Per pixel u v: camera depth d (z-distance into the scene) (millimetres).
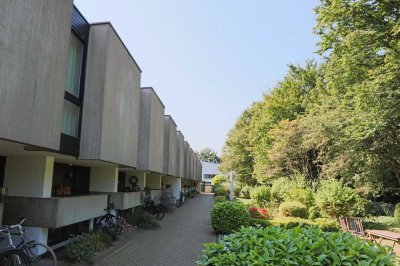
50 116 5293
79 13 7496
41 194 6816
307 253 2793
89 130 7523
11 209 6652
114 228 9453
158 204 16047
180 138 25062
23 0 4543
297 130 21062
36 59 4871
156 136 14594
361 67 12789
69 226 8539
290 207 13070
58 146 5570
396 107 11609
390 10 11617
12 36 4309
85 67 7797
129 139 10031
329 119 16969
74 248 6852
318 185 18438
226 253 2959
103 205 9625
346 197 12398
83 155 7430
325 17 12523
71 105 7246
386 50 11875
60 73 5586
